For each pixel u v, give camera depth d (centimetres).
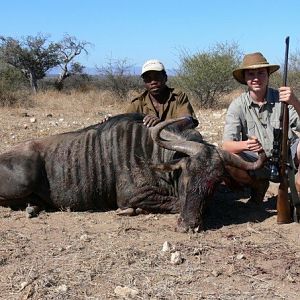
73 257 479
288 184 566
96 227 574
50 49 4381
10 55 4284
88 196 642
